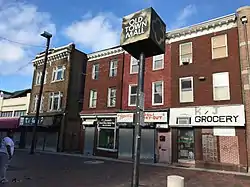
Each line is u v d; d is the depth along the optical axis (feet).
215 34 57.47
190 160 54.54
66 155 70.44
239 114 49.26
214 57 56.54
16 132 100.42
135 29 26.21
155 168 47.98
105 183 30.60
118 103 71.46
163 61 64.90
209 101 54.70
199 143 53.52
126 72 72.79
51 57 96.99
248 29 51.88
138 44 26.27
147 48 27.07
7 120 104.32
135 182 23.22
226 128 50.85
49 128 87.92
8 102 111.65
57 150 82.89
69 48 91.20
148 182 31.91
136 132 24.49
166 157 58.03
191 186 30.35
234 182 34.17
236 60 53.11
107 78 76.84
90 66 83.20
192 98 57.52
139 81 26.37
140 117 24.97
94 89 79.71
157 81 64.64
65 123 84.12
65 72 90.53
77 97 90.48
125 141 66.13
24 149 89.97
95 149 72.38
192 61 59.62
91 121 75.31
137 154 23.93
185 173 42.09
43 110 93.50
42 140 89.35
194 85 57.88
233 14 55.06
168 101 61.21
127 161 59.36
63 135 82.94
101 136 72.69
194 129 54.85
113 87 74.64
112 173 39.09
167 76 63.05
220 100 53.21
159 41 26.91
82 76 94.07
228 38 55.36
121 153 65.98
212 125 51.98
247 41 51.39
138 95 25.75
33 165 45.57
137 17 26.53
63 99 87.20
